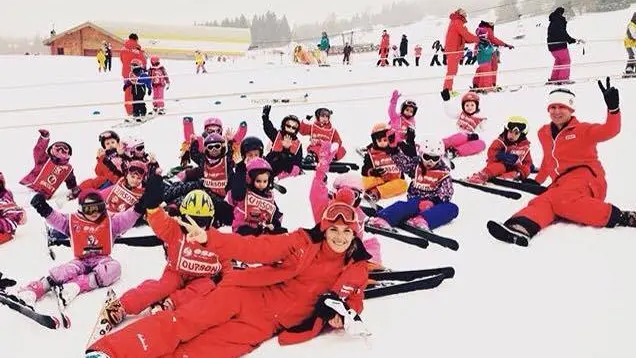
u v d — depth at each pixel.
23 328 4.06
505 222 5.42
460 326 3.85
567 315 3.90
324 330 3.91
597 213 5.39
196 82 20.48
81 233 4.83
